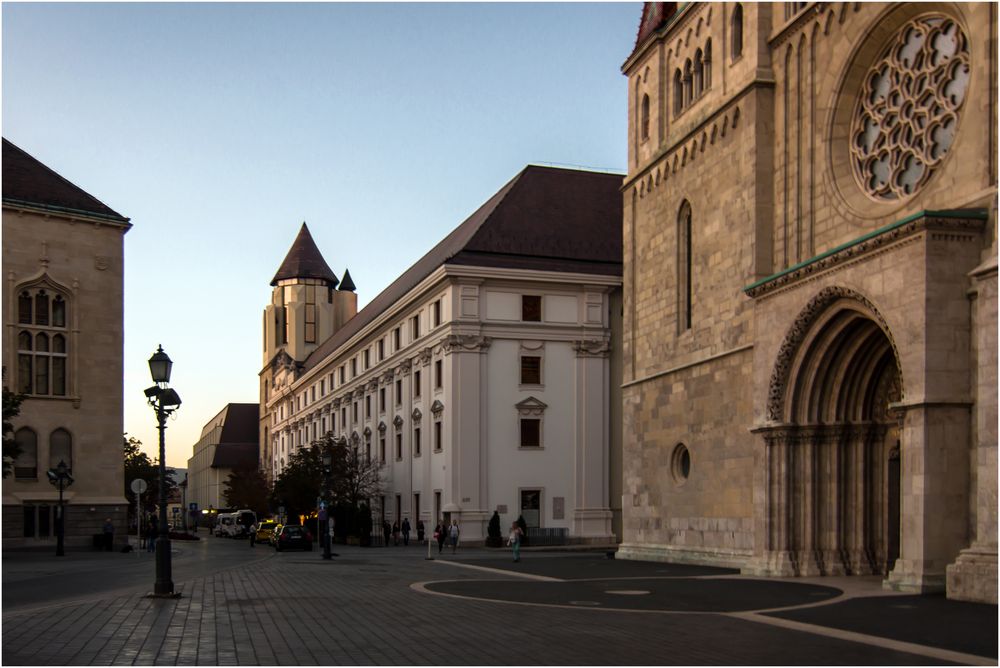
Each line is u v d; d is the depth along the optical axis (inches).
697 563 1373.0
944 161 962.7
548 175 2719.0
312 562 1641.2
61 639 601.9
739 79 1333.7
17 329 2151.8
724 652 536.4
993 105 900.0
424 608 788.0
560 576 1182.3
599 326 2479.1
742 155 1302.9
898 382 1094.4
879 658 511.8
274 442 5152.6
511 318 2439.7
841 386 1119.0
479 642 583.2
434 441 2522.1
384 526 2630.4
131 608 788.0
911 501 872.9
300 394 4522.6
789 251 1224.8
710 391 1368.1
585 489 2423.7
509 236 2497.5
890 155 1079.6
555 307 2470.5
